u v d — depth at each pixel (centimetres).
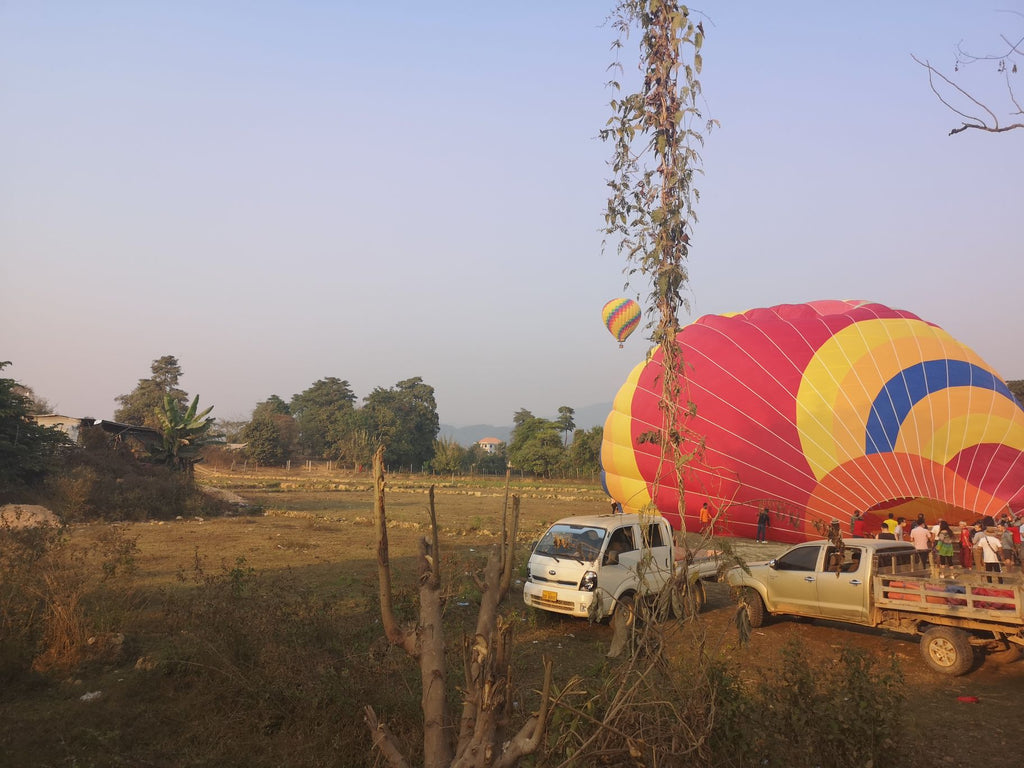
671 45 679
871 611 1036
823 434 1905
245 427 9156
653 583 1140
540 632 1099
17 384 2831
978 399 1888
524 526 2775
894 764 538
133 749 616
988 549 1372
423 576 355
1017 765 651
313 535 2311
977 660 998
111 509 2831
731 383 2028
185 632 880
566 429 9781
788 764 512
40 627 849
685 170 675
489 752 304
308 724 651
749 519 2002
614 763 464
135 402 10106
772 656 1005
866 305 2217
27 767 568
